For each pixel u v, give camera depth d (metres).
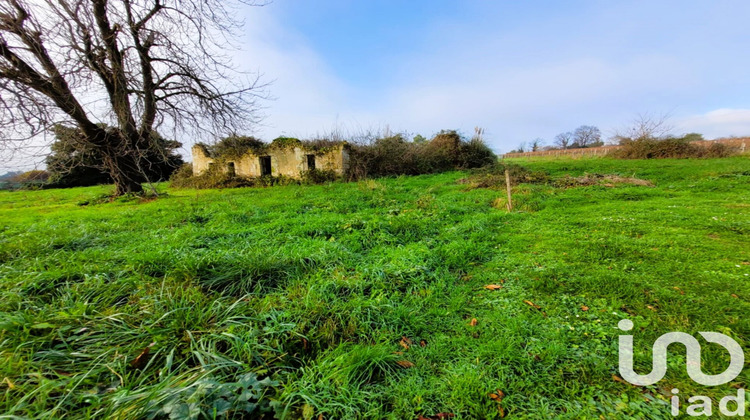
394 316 2.45
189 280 2.80
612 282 2.88
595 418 1.48
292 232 4.80
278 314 2.24
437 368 1.92
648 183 9.98
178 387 1.42
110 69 9.41
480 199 8.17
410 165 17.94
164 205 8.59
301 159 16.12
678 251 3.64
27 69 8.39
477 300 2.81
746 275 2.92
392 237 4.64
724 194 7.72
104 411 1.32
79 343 1.84
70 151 9.62
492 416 1.51
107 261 3.28
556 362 1.89
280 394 1.59
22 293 2.40
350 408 1.55
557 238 4.44
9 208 9.34
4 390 1.43
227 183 15.97
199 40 10.21
